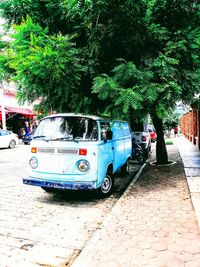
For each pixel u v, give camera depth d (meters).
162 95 6.16
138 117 6.78
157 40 6.83
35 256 3.76
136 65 6.94
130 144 9.56
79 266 3.42
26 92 7.50
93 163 5.91
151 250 3.76
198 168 9.79
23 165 12.12
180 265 3.36
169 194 6.50
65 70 6.05
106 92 5.88
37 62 5.46
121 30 6.41
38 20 7.07
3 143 19.61
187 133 27.12
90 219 5.24
